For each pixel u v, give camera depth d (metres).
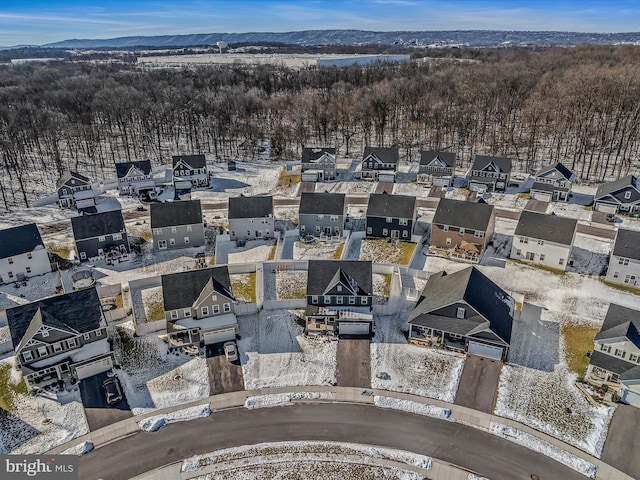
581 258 63.50
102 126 133.25
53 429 38.25
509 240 69.12
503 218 76.38
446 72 178.38
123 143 119.75
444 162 90.06
